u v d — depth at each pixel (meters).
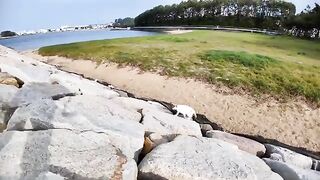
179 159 6.63
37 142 6.05
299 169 8.03
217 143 7.75
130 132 7.42
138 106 11.28
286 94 18.19
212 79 20.42
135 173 6.18
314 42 39.53
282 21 55.22
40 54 34.53
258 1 62.38
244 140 10.23
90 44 36.72
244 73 21.33
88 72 25.88
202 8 72.12
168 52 28.08
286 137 14.83
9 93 8.35
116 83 22.39
